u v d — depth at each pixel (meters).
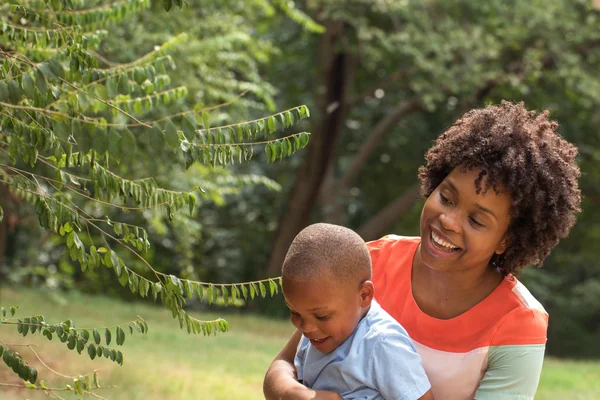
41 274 12.41
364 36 13.70
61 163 2.49
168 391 5.65
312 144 16.30
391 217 16.94
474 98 15.16
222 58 7.54
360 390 2.41
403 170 18.77
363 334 2.43
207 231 15.93
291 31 16.16
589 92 14.23
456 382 2.51
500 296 2.53
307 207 16.92
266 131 2.53
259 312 16.84
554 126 2.56
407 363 2.38
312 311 2.37
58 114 2.26
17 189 2.73
